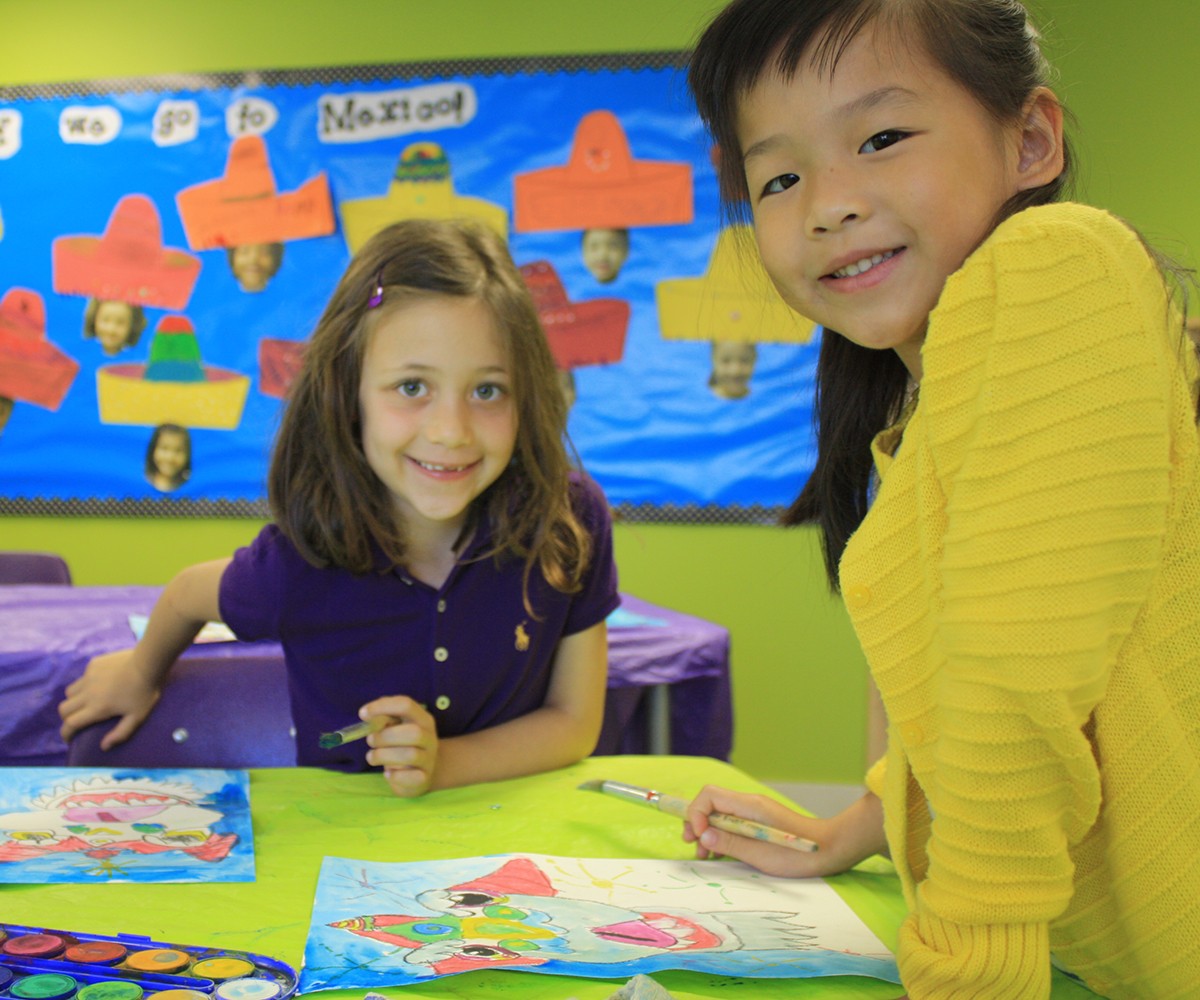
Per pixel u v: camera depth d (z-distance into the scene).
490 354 0.86
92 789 0.81
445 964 0.51
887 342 0.56
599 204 2.72
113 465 2.85
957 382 0.49
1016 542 0.44
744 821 0.72
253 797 0.82
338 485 0.91
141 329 2.83
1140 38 2.54
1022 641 0.44
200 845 0.69
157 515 2.84
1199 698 0.50
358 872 0.65
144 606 1.57
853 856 0.70
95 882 0.62
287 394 0.93
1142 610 0.50
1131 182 2.55
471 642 0.97
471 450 0.86
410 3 2.76
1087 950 0.55
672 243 2.71
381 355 0.85
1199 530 0.50
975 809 0.46
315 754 1.00
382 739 0.84
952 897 0.48
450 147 2.75
